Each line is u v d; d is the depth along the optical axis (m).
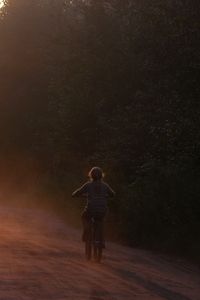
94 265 16.77
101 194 17.77
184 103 24.58
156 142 25.31
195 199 21.22
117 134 30.27
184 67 24.97
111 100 34.56
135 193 23.69
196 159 23.28
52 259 17.56
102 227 17.52
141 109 28.41
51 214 35.41
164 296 12.87
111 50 34.53
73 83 36.75
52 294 12.53
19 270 15.37
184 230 20.42
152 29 26.67
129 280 14.60
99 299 12.17
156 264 17.84
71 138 38.31
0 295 12.34
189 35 24.81
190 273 16.56
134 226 22.58
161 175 23.06
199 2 24.78
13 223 29.14
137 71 32.19
